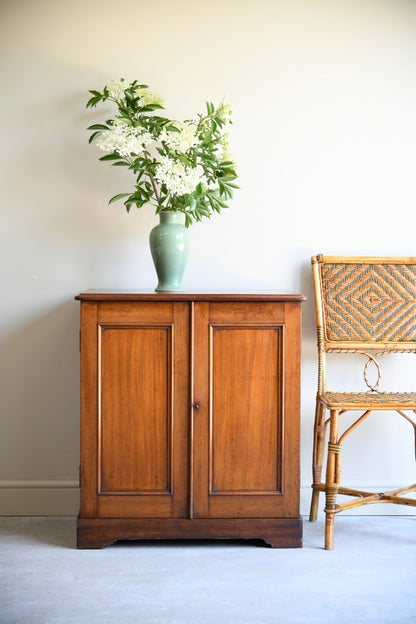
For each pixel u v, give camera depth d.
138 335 2.40
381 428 2.88
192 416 2.40
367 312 2.73
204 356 2.40
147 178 2.84
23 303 2.84
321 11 2.85
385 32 2.86
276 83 2.85
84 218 2.84
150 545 2.47
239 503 2.42
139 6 2.82
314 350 2.89
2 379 2.83
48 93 2.81
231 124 2.79
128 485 2.41
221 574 2.21
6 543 2.48
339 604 2.00
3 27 2.80
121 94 2.79
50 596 2.04
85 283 2.85
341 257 2.75
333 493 2.43
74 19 2.81
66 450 2.84
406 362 2.89
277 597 2.04
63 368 2.85
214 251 2.86
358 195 2.88
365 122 2.87
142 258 2.85
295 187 2.87
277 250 2.87
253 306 2.41
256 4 2.84
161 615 1.92
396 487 2.88
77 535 2.40
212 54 2.83
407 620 1.90
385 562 2.31
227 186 2.68
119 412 2.41
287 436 2.43
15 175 2.82
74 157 2.83
